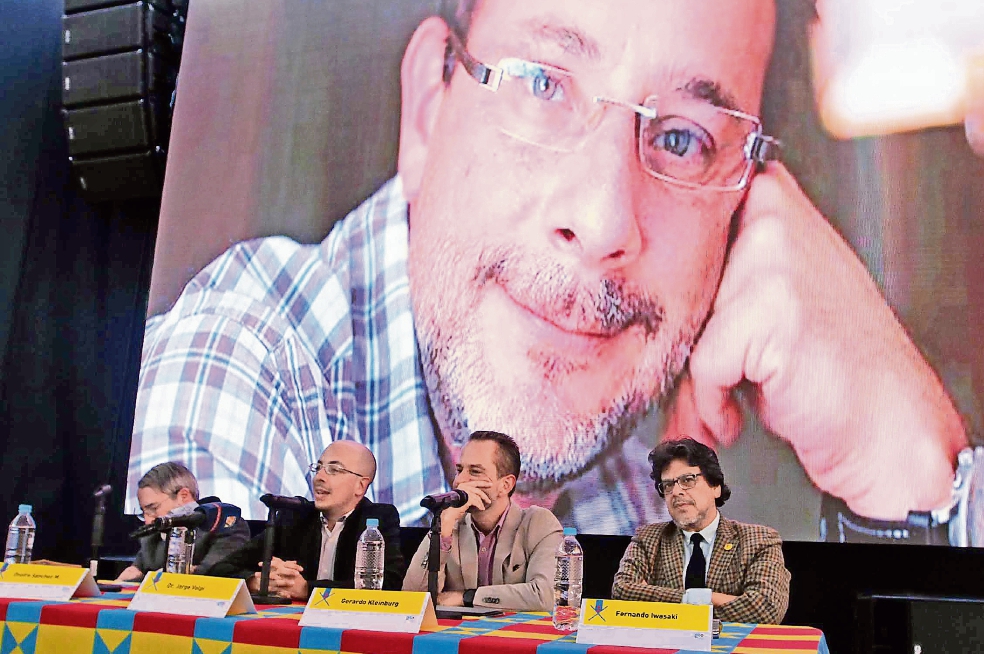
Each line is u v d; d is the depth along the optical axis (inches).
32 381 170.6
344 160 150.2
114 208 180.5
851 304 122.0
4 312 168.2
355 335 143.9
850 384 120.5
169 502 115.8
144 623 56.8
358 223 147.3
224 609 58.6
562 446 130.3
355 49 153.2
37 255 173.6
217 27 162.4
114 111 167.9
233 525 102.3
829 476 119.3
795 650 51.7
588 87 137.6
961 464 115.0
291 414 144.6
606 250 132.8
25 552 114.3
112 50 167.9
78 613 58.2
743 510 121.6
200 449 147.6
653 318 129.6
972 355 116.6
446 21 148.0
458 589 91.5
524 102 140.6
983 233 118.9
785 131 128.4
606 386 130.0
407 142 146.9
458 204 141.6
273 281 149.9
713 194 129.9
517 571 90.7
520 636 55.6
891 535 116.1
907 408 118.0
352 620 55.1
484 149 141.6
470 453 92.7
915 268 120.6
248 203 153.9
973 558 124.8
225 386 148.6
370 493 138.3
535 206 137.3
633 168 133.7
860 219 123.6
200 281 153.9
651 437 127.0
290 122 154.5
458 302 138.8
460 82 145.0
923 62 124.7
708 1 134.3
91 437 172.9
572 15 140.1
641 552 91.1
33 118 175.9
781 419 122.2
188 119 160.1
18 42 175.5
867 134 125.3
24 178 173.0
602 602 53.9
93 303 177.2
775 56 130.6
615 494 127.0
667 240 130.6
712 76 132.6
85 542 169.8
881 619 104.2
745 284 126.6
